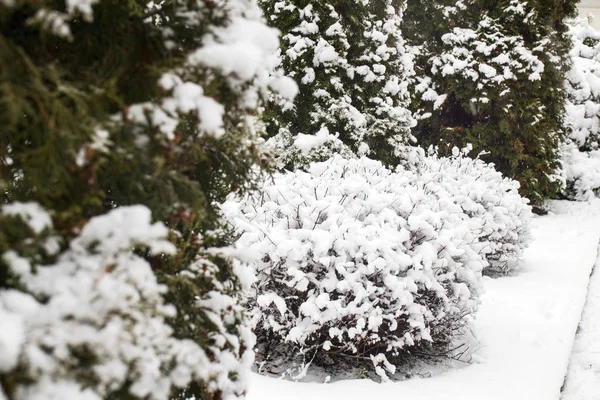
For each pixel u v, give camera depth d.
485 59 13.39
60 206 1.44
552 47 13.86
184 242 1.88
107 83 1.43
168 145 1.55
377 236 4.28
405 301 3.92
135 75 1.64
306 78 8.02
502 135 13.61
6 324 1.11
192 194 1.64
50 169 1.33
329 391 3.61
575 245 10.05
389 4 9.04
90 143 1.32
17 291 1.26
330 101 8.16
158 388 1.51
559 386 4.05
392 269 4.04
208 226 2.02
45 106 1.31
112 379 1.33
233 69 1.58
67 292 1.29
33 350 1.16
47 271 1.33
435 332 4.42
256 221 4.44
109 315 1.32
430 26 13.90
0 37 1.21
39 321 1.22
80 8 1.34
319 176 5.34
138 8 1.63
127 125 1.46
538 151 13.72
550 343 4.99
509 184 8.58
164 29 1.71
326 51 8.00
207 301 1.91
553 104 14.26
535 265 8.46
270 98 1.91
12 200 1.57
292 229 4.18
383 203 4.67
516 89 13.42
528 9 13.49
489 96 13.13
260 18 1.91
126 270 1.41
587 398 4.29
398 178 5.65
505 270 7.93
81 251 1.39
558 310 6.00
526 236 8.18
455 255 4.47
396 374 4.34
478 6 13.71
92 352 1.26
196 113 1.61
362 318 3.84
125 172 1.54
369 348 4.17
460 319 4.61
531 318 5.69
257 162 1.97
